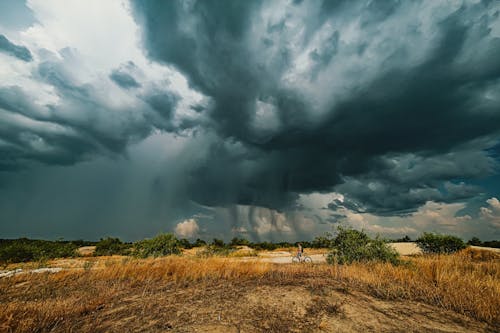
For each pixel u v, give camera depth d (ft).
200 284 29.91
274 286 26.73
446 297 22.41
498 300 20.83
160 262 45.16
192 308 20.74
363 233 49.42
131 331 16.83
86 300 24.72
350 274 31.09
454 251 65.67
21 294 29.07
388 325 17.10
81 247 177.99
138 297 25.35
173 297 24.44
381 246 45.85
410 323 17.52
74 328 17.75
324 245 51.78
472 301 21.13
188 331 16.22
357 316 18.38
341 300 21.53
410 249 82.33
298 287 25.79
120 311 21.12
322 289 24.64
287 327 16.74
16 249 85.10
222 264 39.60
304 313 18.98
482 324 17.63
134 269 38.96
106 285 31.42
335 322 17.38
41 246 95.66
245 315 18.80
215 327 16.71
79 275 38.91
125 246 134.92
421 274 31.55
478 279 27.12
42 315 19.81
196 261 44.47
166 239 84.07
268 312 19.27
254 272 35.78
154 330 16.76
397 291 24.57
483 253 58.49
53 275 39.86
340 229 51.08
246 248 176.65
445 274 28.66
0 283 34.68
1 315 18.57
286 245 188.14
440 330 16.56
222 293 24.93
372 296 23.31
